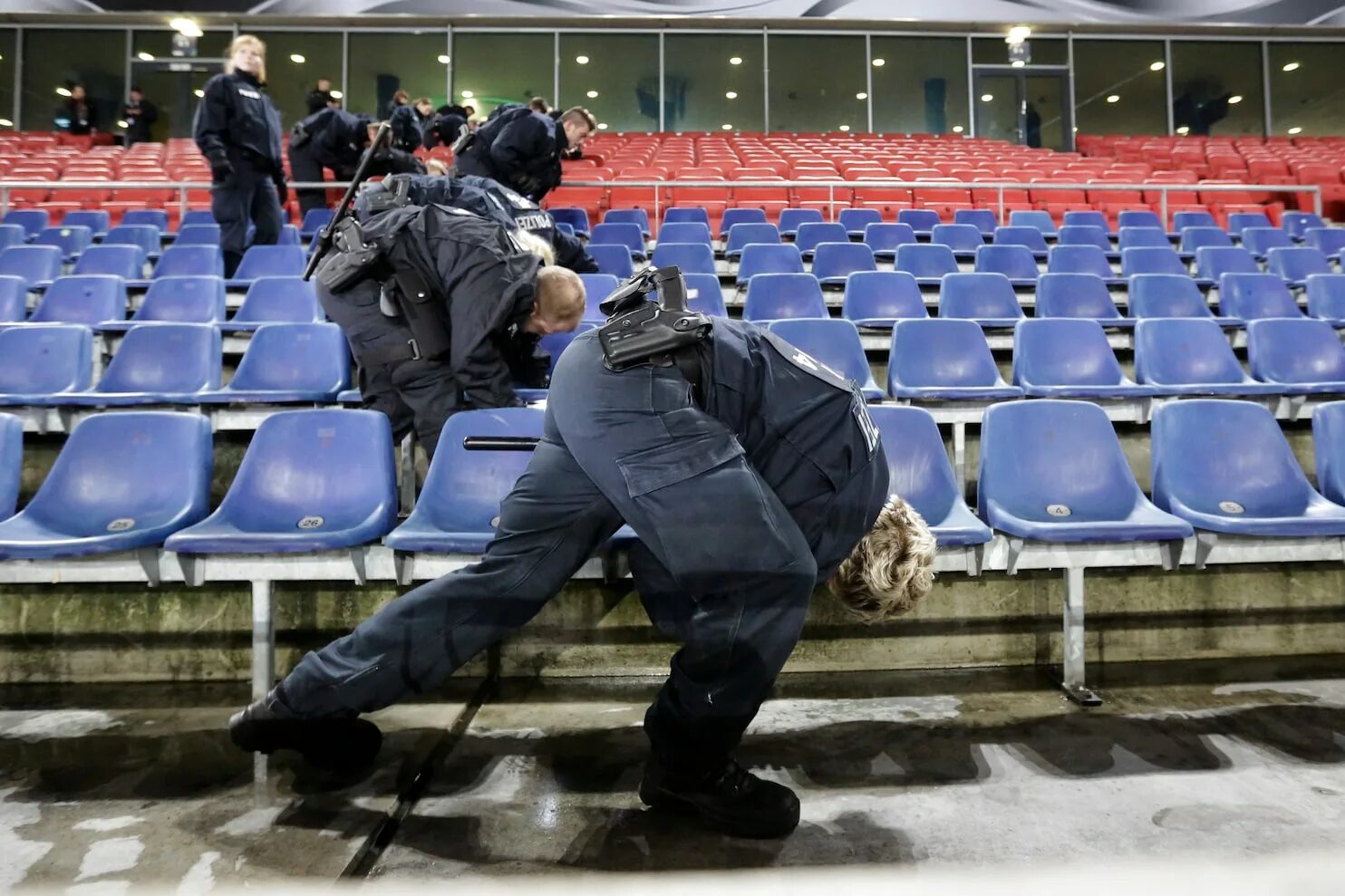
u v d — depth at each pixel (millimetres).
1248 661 2043
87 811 1318
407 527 1743
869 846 1226
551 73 11070
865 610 1315
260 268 4199
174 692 1863
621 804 1360
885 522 1307
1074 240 5438
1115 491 2049
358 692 1292
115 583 1939
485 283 2049
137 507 1900
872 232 5383
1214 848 1211
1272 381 3072
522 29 10883
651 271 1299
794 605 1160
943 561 1814
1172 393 2713
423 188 2660
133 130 9500
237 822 1287
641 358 1169
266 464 1945
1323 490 2119
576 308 2139
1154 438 2115
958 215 6141
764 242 5320
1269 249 4910
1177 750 1545
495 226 2145
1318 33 11023
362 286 2127
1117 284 4352
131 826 1270
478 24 10688
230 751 1546
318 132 5461
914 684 1902
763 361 1240
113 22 10484
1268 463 2115
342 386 2717
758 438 1219
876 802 1362
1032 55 11328
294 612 1967
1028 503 2023
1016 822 1293
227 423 2551
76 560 1680
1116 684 1893
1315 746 1560
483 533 1783
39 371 2689
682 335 1178
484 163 4020
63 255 4617
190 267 4219
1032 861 1184
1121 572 2070
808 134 10430
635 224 5359
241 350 3320
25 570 1673
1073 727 1652
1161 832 1258
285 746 1353
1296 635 2105
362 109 10992
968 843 1234
